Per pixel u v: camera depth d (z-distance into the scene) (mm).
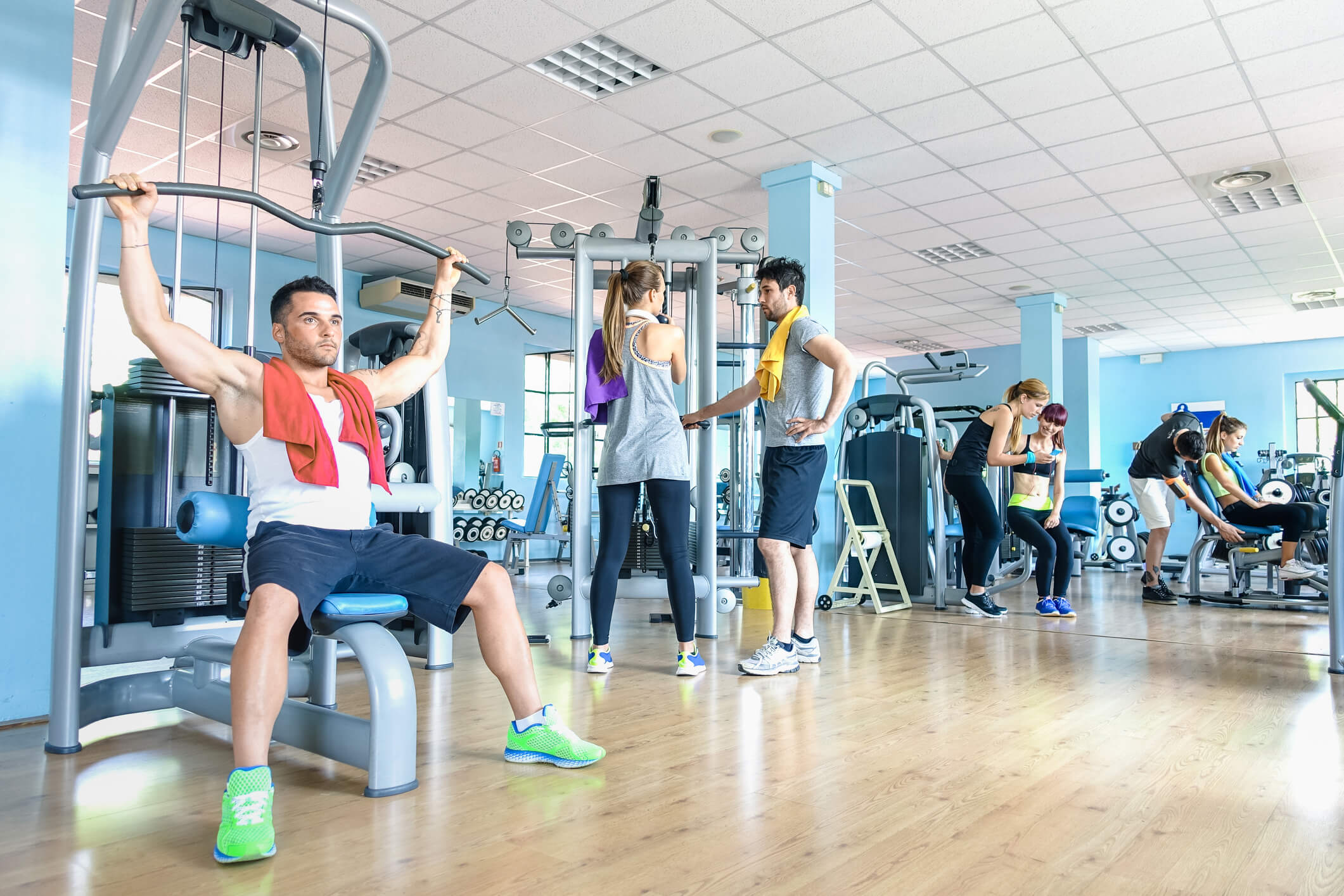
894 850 1436
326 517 1684
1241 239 7195
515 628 1895
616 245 3789
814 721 2320
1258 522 5113
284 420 1628
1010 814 1612
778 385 3018
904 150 5445
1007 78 4492
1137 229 6945
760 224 6930
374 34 2074
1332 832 1521
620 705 2510
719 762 1943
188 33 1890
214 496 1880
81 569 2027
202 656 2094
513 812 1611
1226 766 1921
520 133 5246
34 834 1493
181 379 1612
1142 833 1518
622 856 1403
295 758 1975
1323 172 5750
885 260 7832
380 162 5723
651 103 4828
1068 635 4027
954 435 6605
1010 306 9656
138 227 1519
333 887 1277
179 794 1711
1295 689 2768
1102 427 12484
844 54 4262
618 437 2943
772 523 3020
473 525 8008
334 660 2357
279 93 4703
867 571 4988
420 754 1993
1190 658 3371
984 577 4828
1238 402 11555
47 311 2443
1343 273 8227
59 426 2439
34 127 2459
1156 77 4465
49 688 2322
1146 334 10930
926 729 2236
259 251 7758
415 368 1943
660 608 5156
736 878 1319
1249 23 3955
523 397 10227
